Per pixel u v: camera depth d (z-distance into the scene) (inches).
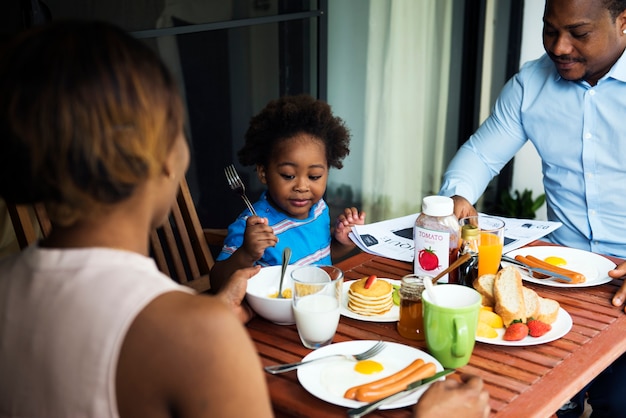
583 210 82.1
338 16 115.6
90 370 25.8
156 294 26.5
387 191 133.6
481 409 36.1
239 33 102.1
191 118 99.6
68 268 27.2
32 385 27.0
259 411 27.3
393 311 53.2
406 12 126.2
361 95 123.9
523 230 70.6
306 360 44.1
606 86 76.9
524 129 84.4
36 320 26.9
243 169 108.6
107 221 27.6
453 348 43.4
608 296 56.5
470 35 139.5
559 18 70.2
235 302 49.7
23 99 24.8
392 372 42.8
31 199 26.8
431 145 139.8
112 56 25.5
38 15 76.5
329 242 72.1
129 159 25.6
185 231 75.1
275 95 109.6
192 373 25.9
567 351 46.8
